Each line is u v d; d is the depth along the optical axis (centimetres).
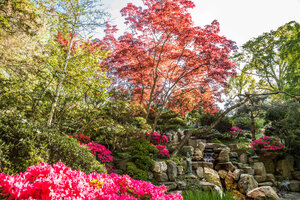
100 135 738
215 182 732
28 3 448
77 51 609
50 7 498
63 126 584
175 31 838
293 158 902
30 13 447
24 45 443
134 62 943
